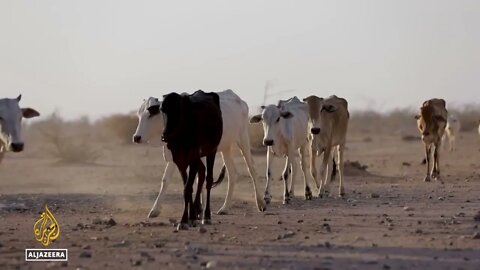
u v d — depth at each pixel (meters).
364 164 48.88
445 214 21.36
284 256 14.89
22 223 20.94
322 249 15.70
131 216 22.34
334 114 28.39
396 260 14.49
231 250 15.66
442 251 15.45
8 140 18.61
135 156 59.31
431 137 35.34
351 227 19.00
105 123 81.56
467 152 60.19
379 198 26.88
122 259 14.81
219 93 22.47
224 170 23.84
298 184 33.91
